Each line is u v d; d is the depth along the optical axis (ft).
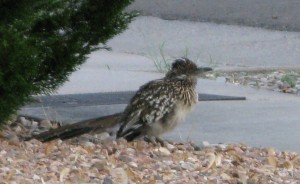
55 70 44.32
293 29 93.40
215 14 100.07
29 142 40.68
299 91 62.18
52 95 55.47
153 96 40.91
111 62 74.02
